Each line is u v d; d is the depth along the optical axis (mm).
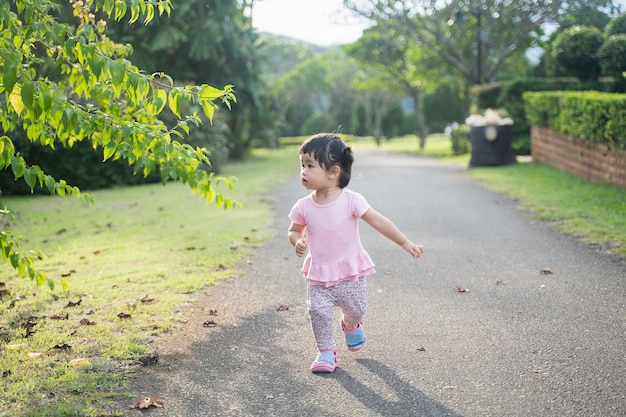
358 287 3951
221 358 4152
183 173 4914
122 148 4777
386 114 50125
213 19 20219
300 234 4094
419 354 4156
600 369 3809
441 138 53000
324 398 3545
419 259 6941
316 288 3957
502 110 20312
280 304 5359
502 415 3281
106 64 3869
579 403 3381
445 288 5738
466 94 32500
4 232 4270
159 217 10523
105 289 5844
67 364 3982
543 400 3432
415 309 5125
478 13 24766
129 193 14922
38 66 6285
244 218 10078
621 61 15375
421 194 12750
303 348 4328
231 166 23016
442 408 3379
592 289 5504
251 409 3426
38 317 5016
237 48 21906
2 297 5621
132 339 4453
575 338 4340
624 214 8773
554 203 10391
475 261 6773
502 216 9680
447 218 9727
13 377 3773
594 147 12617
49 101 3588
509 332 4508
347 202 3908
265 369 3969
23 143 14406
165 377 3846
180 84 17203
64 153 15992
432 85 35188
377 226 3916
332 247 3908
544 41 22672
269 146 41938
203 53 19609
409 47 33906
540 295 5395
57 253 7648
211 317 5016
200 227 9305
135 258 7246
